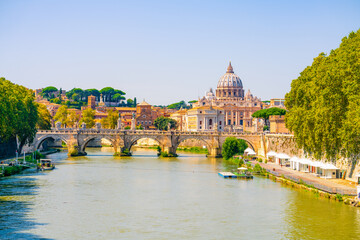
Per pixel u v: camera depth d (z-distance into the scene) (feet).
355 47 329.52
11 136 535.19
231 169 503.61
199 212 295.89
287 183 386.11
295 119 395.34
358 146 315.78
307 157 427.74
